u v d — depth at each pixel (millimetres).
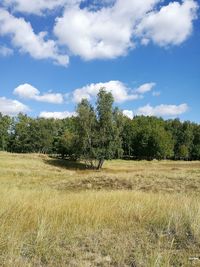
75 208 9164
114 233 7520
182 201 11445
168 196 13492
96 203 10227
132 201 11242
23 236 6617
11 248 5621
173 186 24312
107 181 26656
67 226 7902
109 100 61500
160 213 9297
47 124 103250
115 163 74562
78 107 62438
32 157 64250
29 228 7508
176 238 7242
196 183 25312
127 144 98062
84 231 7508
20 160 56094
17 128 100750
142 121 111000
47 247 6066
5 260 5188
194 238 7203
